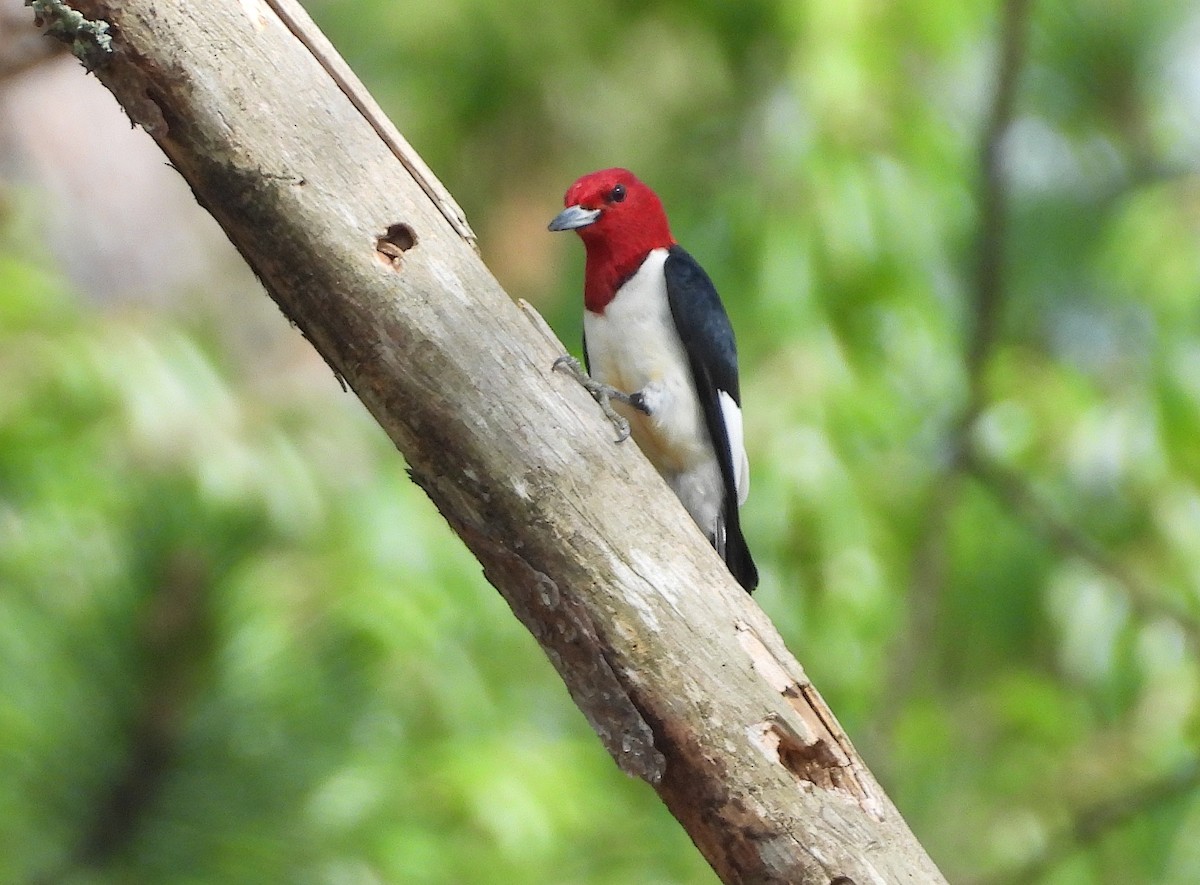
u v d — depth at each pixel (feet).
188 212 52.80
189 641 26.25
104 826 25.73
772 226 41.42
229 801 26.40
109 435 34.58
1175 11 49.90
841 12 42.32
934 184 42.42
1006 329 44.75
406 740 33.94
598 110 51.78
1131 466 41.70
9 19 29.66
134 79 18.20
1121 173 50.03
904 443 42.11
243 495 34.40
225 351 45.21
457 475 19.01
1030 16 40.14
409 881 31.01
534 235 52.60
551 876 35.99
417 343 18.74
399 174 19.01
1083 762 41.55
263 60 18.57
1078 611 41.60
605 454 19.12
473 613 37.14
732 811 18.80
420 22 49.75
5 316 35.91
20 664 25.82
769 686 18.86
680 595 18.93
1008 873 36.76
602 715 19.02
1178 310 42.11
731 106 48.88
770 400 40.34
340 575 34.22
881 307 41.63
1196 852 38.96
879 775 38.58
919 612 39.96
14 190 40.11
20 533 30.91
